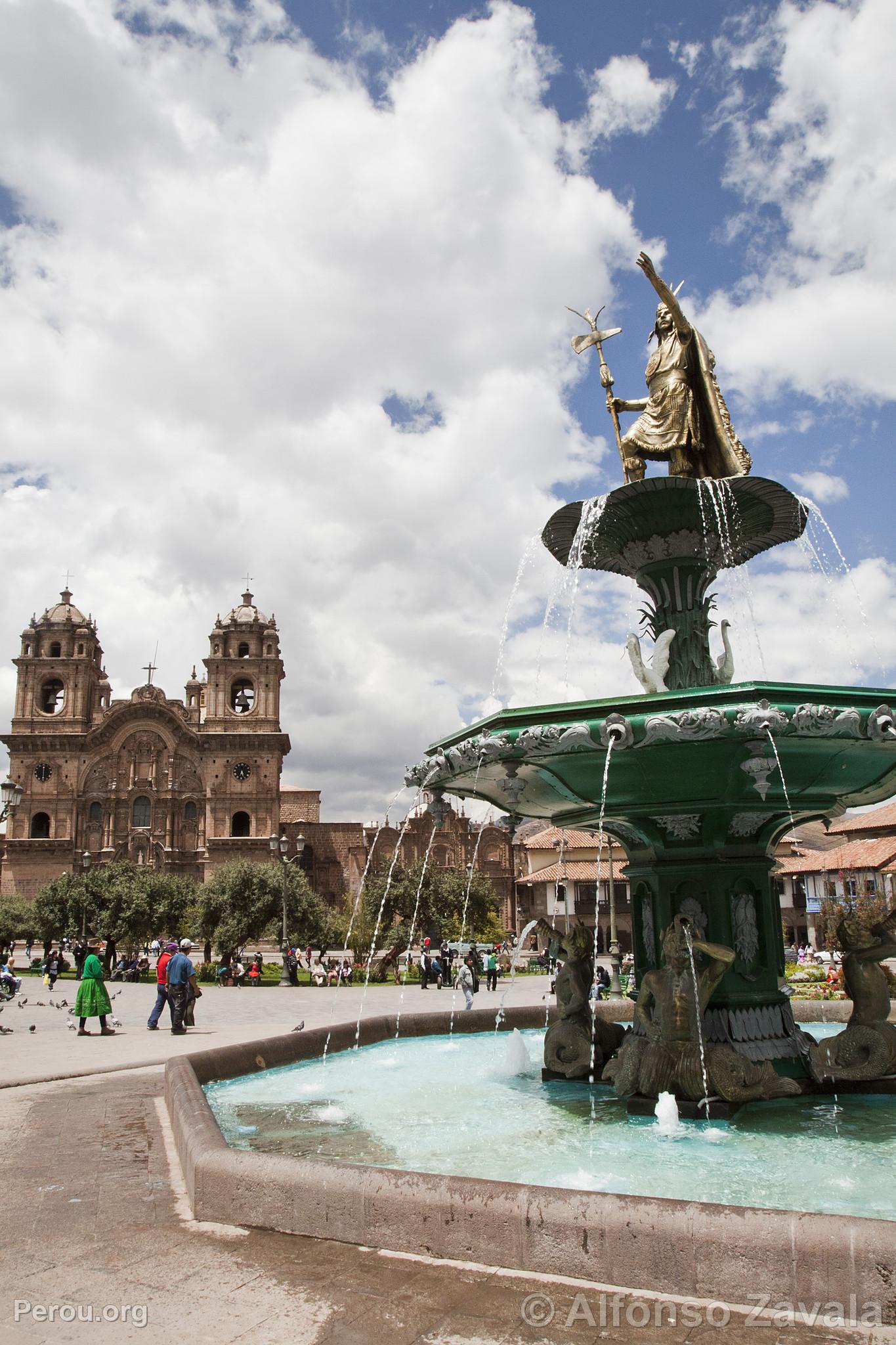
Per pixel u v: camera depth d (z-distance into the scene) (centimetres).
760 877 808
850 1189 500
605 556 920
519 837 7488
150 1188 521
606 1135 638
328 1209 428
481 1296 358
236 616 7775
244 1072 921
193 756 7419
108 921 4872
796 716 607
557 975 900
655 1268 358
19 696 7456
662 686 823
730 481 796
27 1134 671
